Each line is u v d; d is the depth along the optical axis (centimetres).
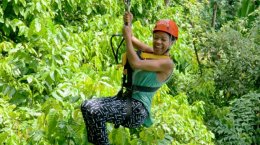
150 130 438
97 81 416
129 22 340
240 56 748
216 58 766
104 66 553
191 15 807
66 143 396
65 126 391
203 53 770
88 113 340
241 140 654
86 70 497
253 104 692
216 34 767
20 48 469
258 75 748
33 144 392
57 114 390
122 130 410
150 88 357
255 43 811
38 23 472
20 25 496
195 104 584
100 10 627
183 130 486
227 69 752
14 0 511
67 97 423
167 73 355
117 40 561
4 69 441
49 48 473
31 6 514
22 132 405
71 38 502
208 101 703
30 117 432
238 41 759
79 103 412
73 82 437
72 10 590
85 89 415
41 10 519
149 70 346
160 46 350
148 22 700
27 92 453
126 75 366
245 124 677
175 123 475
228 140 667
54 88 455
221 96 765
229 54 754
